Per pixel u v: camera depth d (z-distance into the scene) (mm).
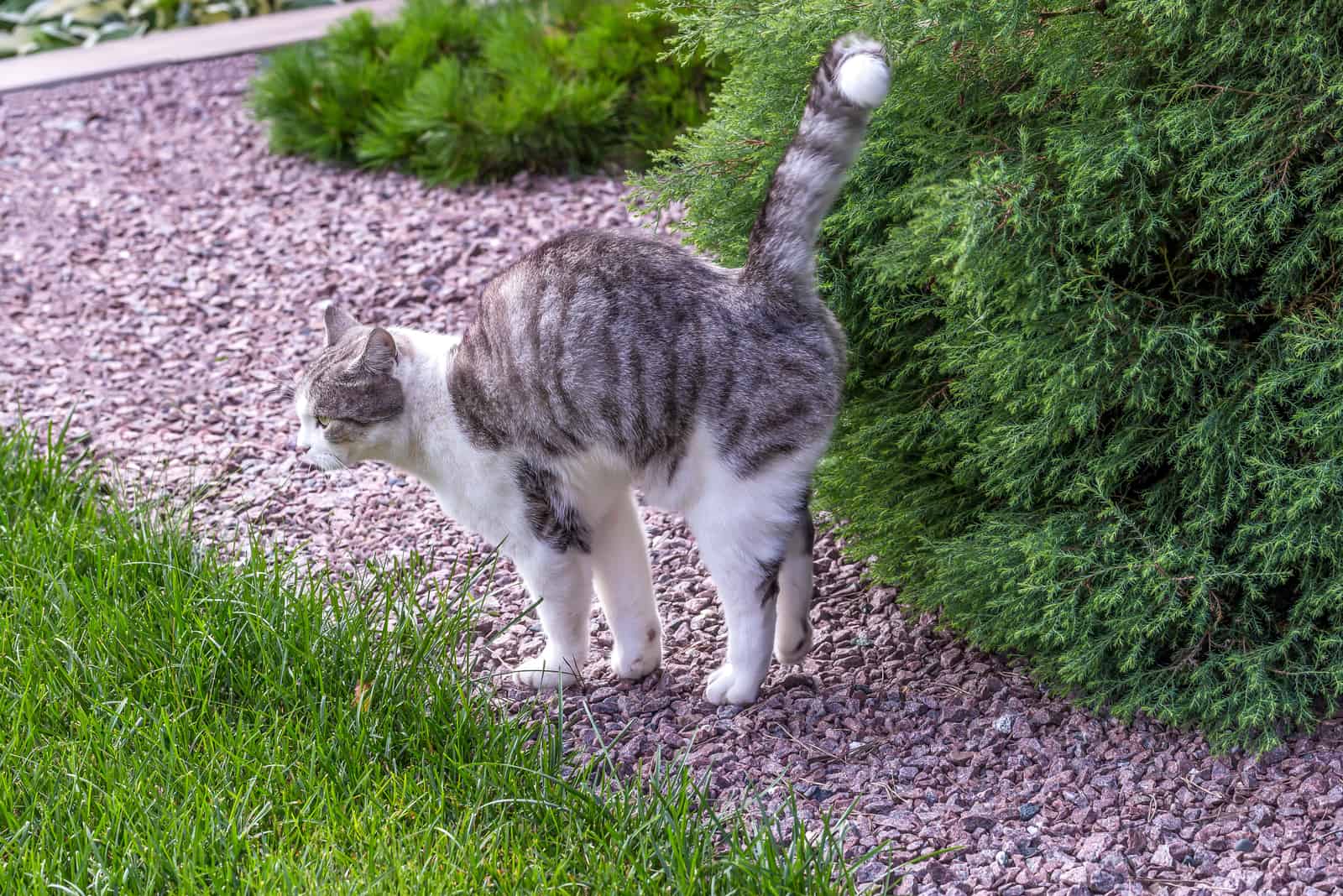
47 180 7367
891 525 3719
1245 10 2914
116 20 10508
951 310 3363
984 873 2836
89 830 2756
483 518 3469
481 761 3068
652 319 3150
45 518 4000
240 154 7598
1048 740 3285
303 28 9406
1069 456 3355
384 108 7293
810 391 3131
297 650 3307
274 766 2943
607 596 3576
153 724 3094
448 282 5961
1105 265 3197
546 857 2787
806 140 3027
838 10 3275
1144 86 3139
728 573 3289
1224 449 3141
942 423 3547
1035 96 3104
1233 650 3223
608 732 3418
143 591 3674
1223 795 3055
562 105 6836
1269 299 3115
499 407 3287
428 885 2605
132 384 5418
